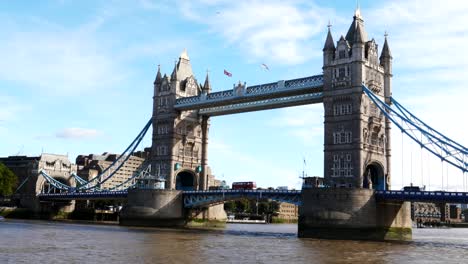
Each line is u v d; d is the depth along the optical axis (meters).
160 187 124.81
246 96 115.12
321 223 89.50
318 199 90.75
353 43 98.62
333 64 101.00
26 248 58.41
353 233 87.12
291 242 77.50
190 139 133.25
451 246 78.69
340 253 61.56
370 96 95.38
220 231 109.12
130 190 122.19
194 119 135.12
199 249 62.84
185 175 137.50
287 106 114.12
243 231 115.38
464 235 139.12
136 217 119.38
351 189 88.25
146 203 119.75
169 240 75.62
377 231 90.00
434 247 74.94
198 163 134.75
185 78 136.00
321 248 67.69
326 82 101.31
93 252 56.31
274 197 104.69
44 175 169.88
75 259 50.03
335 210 88.69
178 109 130.38
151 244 67.94
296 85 107.81
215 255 56.53
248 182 126.81
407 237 98.38
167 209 120.44
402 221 97.81
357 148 94.94
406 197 86.38
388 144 103.25
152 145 134.25
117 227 111.50
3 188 159.50
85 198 147.38
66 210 172.50
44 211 167.00
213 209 133.75
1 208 162.88
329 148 99.06
